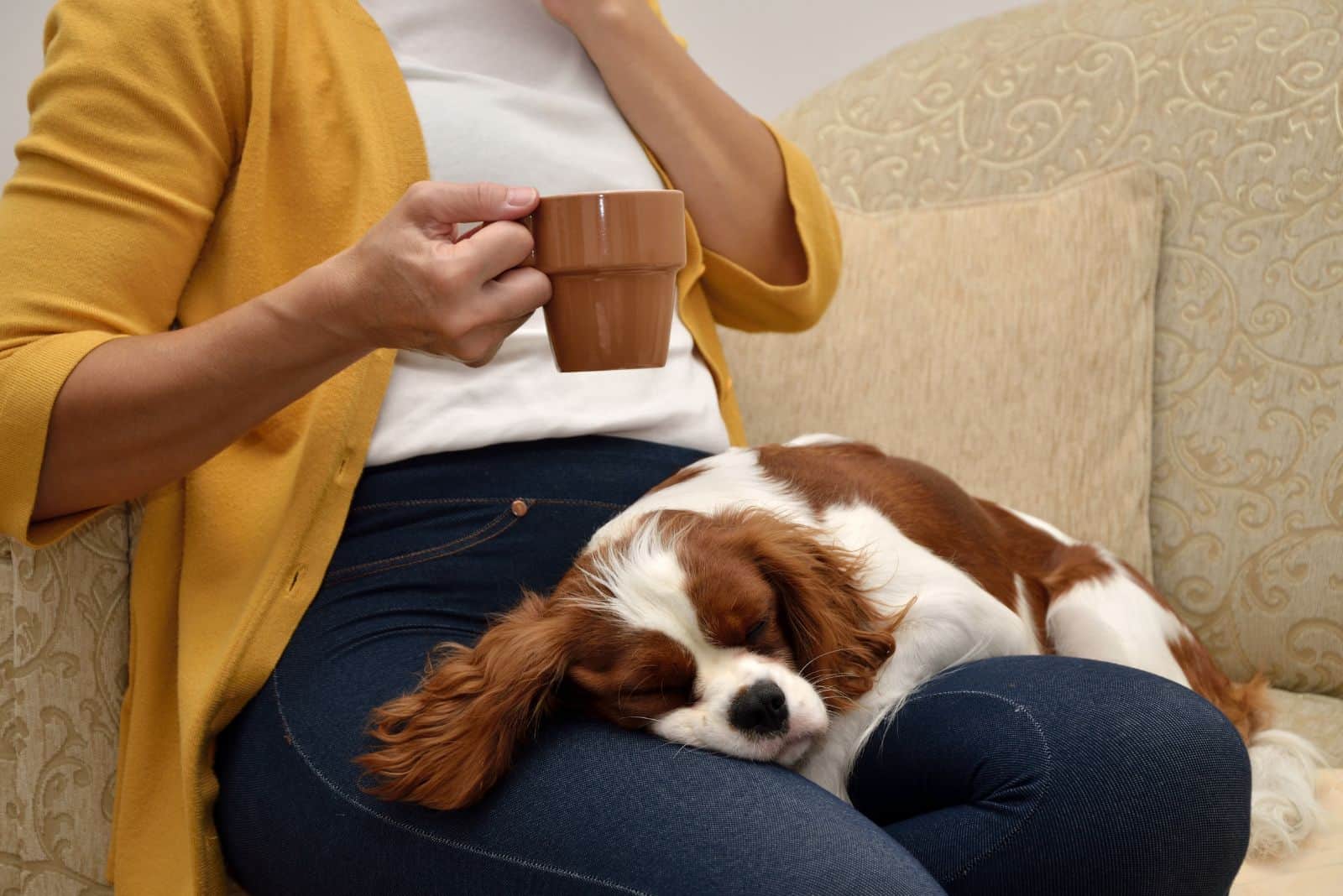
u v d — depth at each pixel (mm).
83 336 1222
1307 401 2023
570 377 1500
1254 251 2104
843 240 2381
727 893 947
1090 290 2184
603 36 1632
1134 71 2262
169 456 1236
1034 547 1883
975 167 2375
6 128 2488
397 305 1099
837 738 1332
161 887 1297
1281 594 2008
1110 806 1050
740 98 2883
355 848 1149
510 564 1403
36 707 1396
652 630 1253
